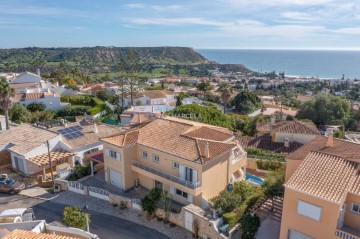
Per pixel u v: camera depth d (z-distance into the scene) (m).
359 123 74.88
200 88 140.00
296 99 128.88
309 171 23.73
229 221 27.06
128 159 35.94
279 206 29.62
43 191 37.84
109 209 33.56
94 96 100.25
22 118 71.38
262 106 109.44
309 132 46.06
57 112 81.88
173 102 102.25
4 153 43.91
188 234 28.86
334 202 20.62
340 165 23.67
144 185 37.16
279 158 42.91
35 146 42.00
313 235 22.27
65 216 28.45
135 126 42.50
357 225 22.22
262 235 26.33
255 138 49.81
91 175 41.00
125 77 98.12
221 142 34.25
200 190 31.06
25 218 29.77
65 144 44.38
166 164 33.66
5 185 37.19
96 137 47.88
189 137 34.38
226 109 115.06
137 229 30.02
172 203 33.81
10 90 57.41
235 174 37.88
